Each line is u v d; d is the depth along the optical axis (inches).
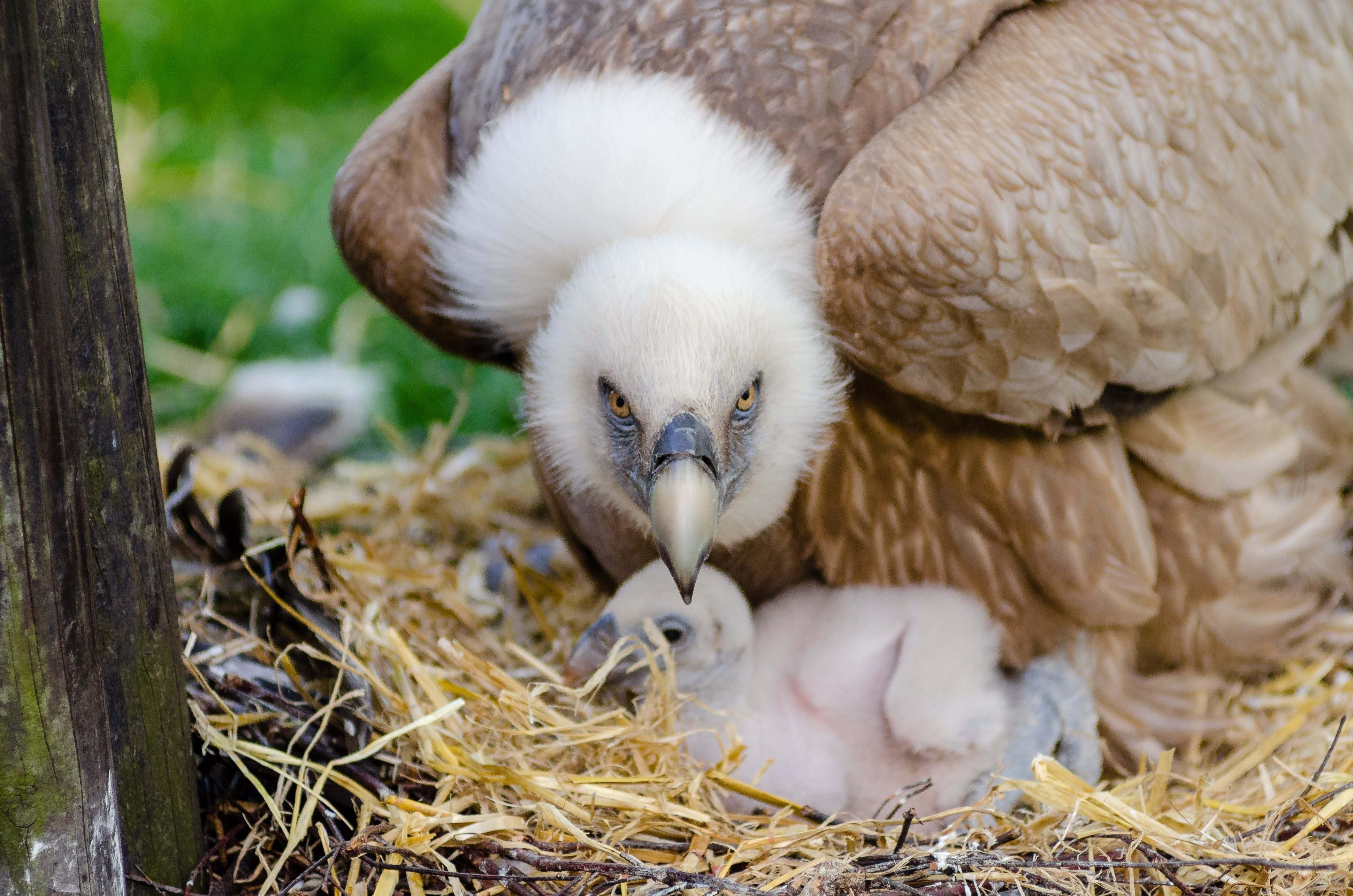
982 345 271.7
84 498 196.7
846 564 314.0
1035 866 235.0
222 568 302.7
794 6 288.5
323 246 581.9
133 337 214.2
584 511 319.6
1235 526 315.0
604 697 314.3
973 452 294.5
